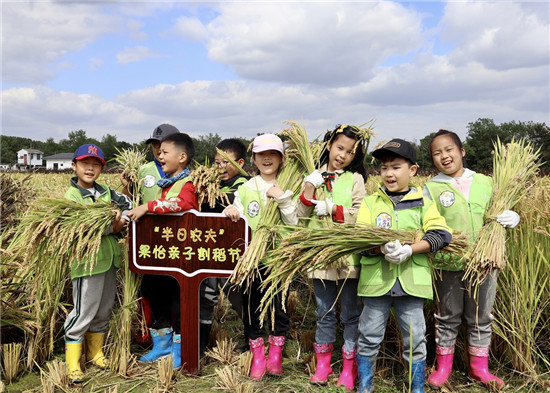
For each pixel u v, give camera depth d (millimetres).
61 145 157125
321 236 3172
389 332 3988
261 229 3564
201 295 4102
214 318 5176
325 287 3578
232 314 5352
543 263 3951
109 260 3781
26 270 3922
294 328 4844
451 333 3518
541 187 3982
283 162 3939
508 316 3734
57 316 4352
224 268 3658
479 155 66750
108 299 3887
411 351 3072
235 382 3492
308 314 5238
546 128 68062
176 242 3686
